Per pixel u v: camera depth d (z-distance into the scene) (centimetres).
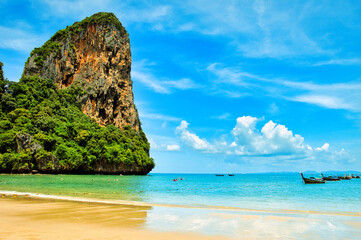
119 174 10575
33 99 10469
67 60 13262
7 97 9662
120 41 14138
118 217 1378
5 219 1242
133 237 959
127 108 14112
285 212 1806
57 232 993
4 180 5106
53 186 3962
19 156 7588
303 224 1298
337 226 1259
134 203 2094
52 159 8100
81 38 14025
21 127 8619
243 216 1502
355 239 1019
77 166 8869
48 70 12319
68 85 13238
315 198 3100
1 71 10225
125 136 12088
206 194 3531
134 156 11081
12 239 864
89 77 13312
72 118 10975
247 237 1024
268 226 1237
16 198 2180
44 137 8512
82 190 3412
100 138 10406
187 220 1344
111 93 13362
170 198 2784
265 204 2420
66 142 9356
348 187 5728
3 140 7838
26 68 12075
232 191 4291
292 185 6681
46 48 12800
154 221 1295
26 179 5581
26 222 1177
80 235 957
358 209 2141
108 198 2502
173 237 988
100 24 13812
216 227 1191
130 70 14950
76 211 1535
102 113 13162
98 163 9862
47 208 1625
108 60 13400
